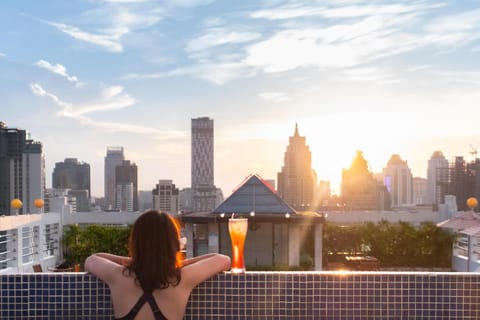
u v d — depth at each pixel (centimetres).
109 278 279
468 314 356
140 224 276
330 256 1780
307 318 358
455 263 1677
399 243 1758
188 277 283
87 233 1731
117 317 271
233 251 365
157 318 266
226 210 1678
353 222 2005
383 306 358
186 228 1667
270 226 1656
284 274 357
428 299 356
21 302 359
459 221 1433
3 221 1335
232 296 357
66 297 359
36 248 1603
